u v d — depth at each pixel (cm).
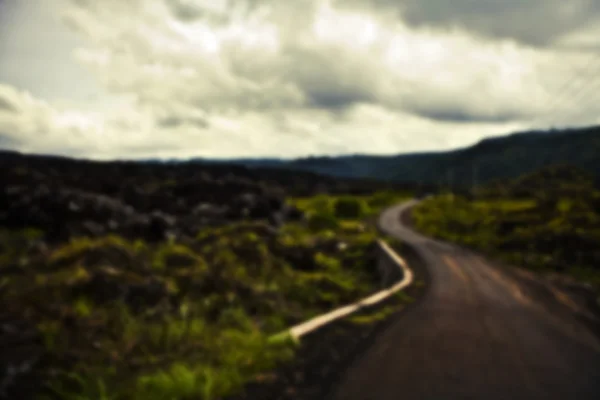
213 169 18638
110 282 934
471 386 601
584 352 858
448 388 587
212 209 5944
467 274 2566
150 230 3806
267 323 1110
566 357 805
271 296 1402
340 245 3991
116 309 834
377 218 8838
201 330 816
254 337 774
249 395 524
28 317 653
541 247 3834
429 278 2319
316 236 4741
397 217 9112
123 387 511
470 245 4725
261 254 2142
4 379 464
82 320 710
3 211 4153
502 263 3459
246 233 2803
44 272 1054
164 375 527
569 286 2262
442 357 749
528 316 1286
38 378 489
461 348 825
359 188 18288
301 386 568
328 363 683
